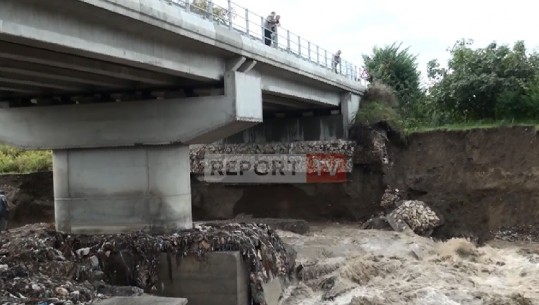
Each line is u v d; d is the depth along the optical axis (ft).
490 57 139.85
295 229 111.04
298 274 77.66
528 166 115.03
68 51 50.21
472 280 76.07
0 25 41.98
